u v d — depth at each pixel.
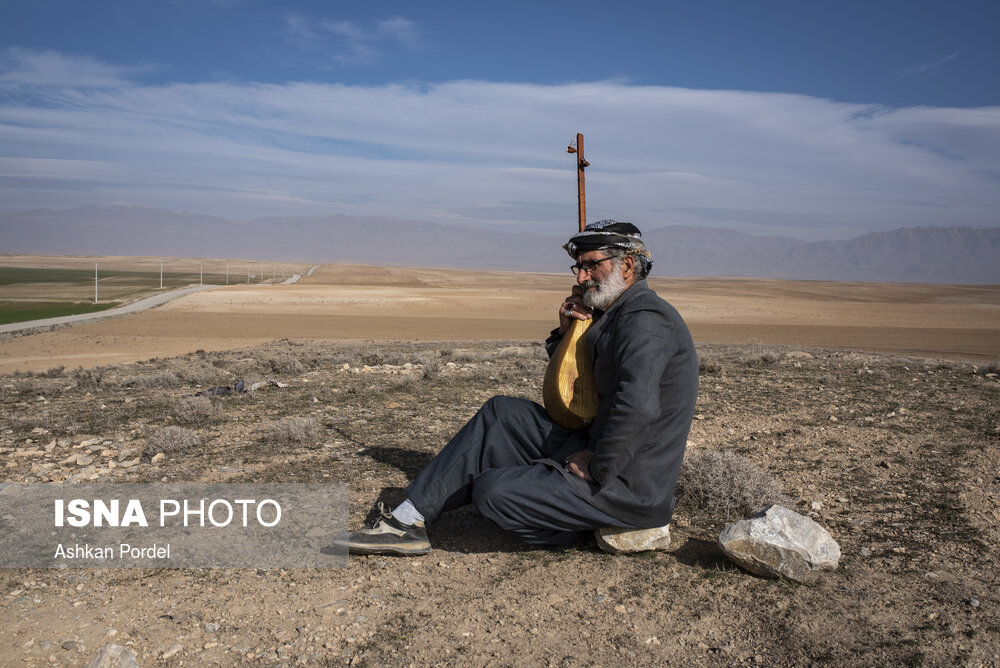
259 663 2.80
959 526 4.23
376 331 49.25
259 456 5.89
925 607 3.19
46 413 8.08
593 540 4.09
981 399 8.34
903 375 10.68
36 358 27.38
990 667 2.69
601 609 3.24
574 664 2.77
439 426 7.06
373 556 3.93
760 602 3.28
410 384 9.56
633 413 3.35
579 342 3.83
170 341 37.72
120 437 6.68
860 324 66.62
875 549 3.92
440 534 4.29
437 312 72.62
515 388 9.56
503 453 3.93
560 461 3.85
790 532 3.56
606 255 3.62
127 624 3.12
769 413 7.62
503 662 2.79
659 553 3.90
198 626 3.10
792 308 87.12
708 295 122.19
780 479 5.27
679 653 2.86
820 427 6.92
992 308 94.00
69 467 5.65
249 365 13.99
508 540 4.17
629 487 3.63
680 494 4.83
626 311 3.56
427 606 3.29
